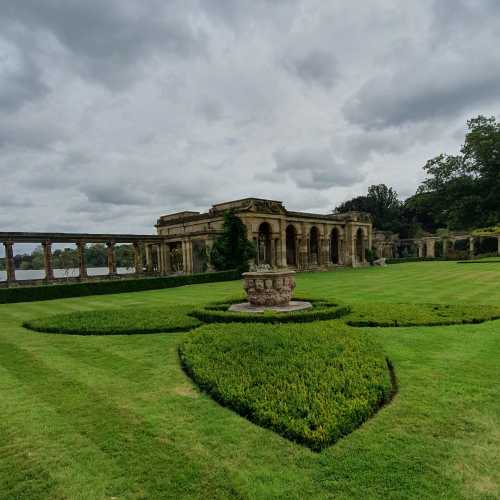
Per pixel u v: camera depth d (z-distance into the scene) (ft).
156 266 281.33
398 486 18.08
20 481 19.79
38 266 582.35
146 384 33.09
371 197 455.63
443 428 23.41
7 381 34.55
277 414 24.44
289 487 18.29
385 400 27.86
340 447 21.49
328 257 273.33
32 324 59.16
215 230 203.41
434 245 381.81
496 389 29.07
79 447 22.85
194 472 19.85
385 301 77.87
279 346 38.58
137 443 23.04
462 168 286.46
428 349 40.04
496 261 228.22
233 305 69.31
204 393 30.55
